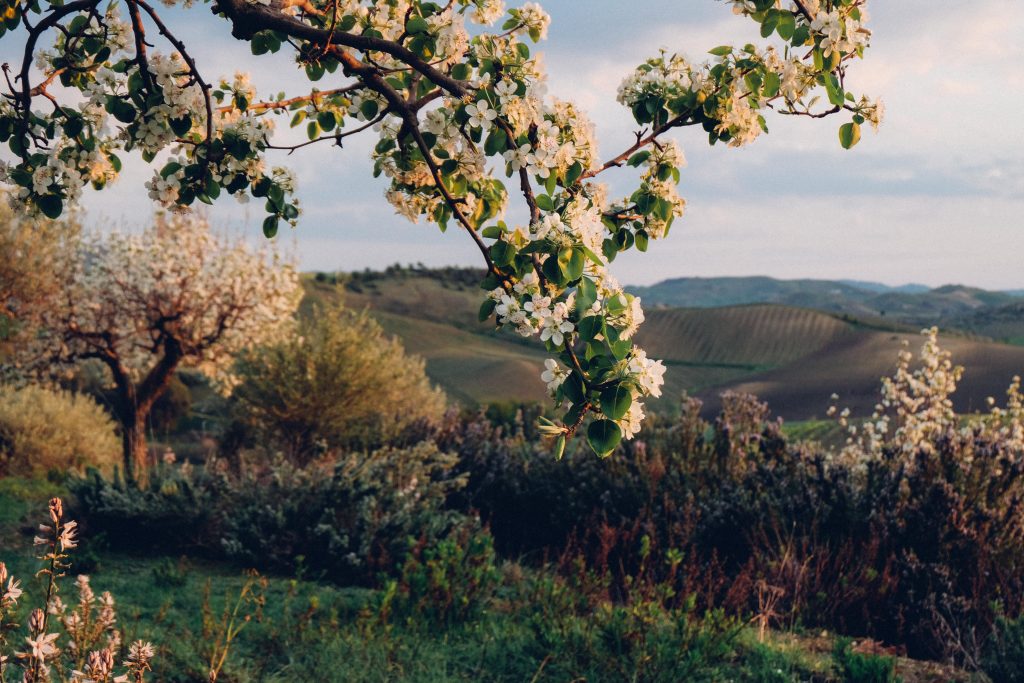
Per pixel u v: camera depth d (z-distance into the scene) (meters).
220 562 7.23
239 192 3.21
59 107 3.00
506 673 4.75
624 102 3.43
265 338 14.66
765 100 3.40
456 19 2.75
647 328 108.25
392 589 5.36
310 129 3.67
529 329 2.19
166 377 14.26
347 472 8.11
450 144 2.83
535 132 2.66
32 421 13.27
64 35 3.09
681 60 3.43
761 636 5.46
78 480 8.03
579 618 5.45
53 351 13.48
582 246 2.21
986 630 5.80
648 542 6.32
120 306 13.67
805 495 7.52
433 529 7.49
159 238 14.15
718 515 7.37
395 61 3.23
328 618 5.38
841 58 3.16
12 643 3.63
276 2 2.94
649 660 4.56
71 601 5.05
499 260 2.28
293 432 14.05
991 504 7.16
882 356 66.00
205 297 13.83
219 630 4.54
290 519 7.25
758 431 9.26
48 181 2.95
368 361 14.73
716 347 102.00
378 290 116.81
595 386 2.07
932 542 6.82
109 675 2.24
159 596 5.55
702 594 6.35
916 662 5.50
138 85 2.98
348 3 3.22
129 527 7.40
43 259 12.86
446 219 3.12
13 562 6.18
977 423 8.66
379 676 4.45
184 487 7.78
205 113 3.08
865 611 6.29
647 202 3.14
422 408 16.05
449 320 108.88
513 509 8.98
